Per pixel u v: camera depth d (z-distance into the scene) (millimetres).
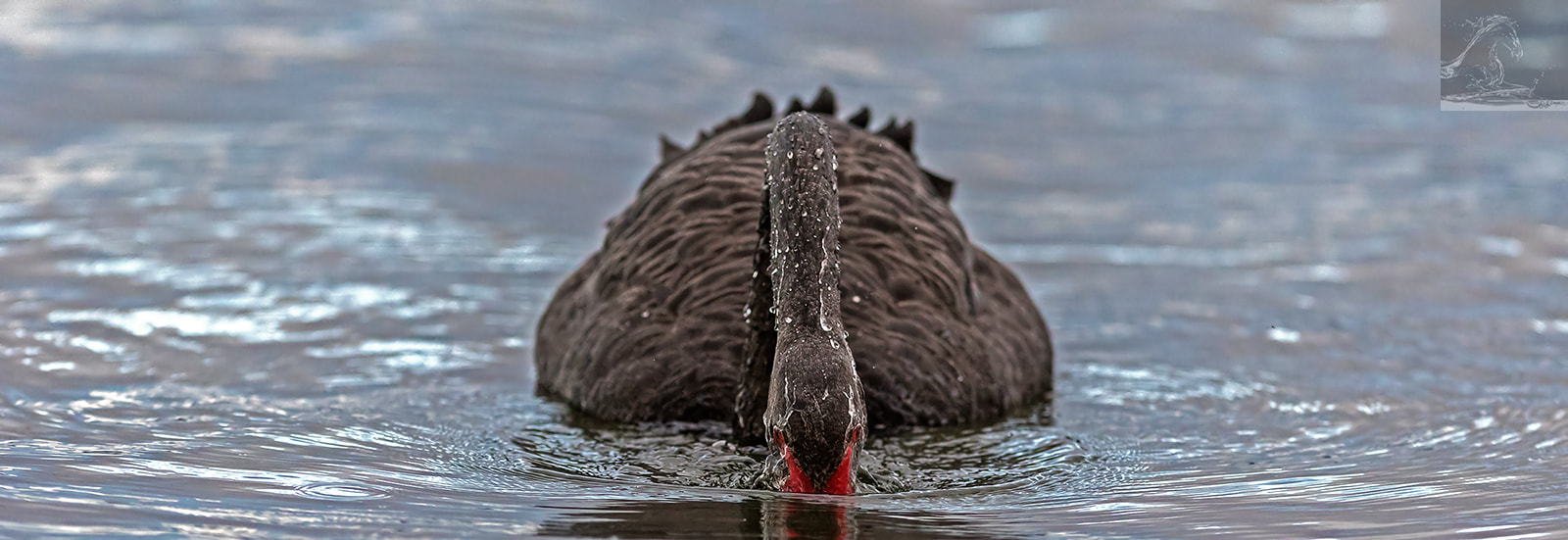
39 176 17625
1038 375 13016
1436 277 15461
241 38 23391
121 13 24578
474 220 16859
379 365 13125
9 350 12766
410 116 20109
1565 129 20672
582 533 9156
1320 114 21344
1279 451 11375
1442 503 9938
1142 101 21781
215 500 9680
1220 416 12312
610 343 12242
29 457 10438
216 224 16297
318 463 10641
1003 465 11023
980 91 22047
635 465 10836
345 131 19484
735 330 11844
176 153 18594
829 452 9367
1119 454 11344
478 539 9047
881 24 25016
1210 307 14930
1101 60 23469
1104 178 18875
